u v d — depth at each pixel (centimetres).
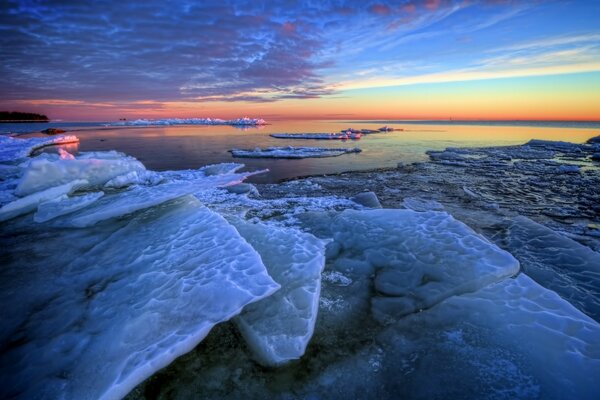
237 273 350
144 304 318
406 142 2503
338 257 462
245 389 251
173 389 251
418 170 1255
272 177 1155
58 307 337
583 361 250
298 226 586
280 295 345
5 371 258
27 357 271
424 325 312
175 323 288
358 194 823
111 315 313
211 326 283
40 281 387
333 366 271
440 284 372
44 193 697
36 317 322
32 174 772
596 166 1289
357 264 436
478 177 1098
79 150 1855
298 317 312
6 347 284
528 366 253
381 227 526
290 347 279
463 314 316
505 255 401
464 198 820
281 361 271
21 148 1592
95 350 270
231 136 3164
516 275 390
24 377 251
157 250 438
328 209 718
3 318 322
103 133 3594
